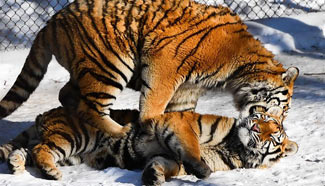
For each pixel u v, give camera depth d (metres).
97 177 9.74
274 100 11.01
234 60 10.96
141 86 11.02
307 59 17.38
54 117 10.50
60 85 16.08
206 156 10.24
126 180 9.58
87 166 10.62
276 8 21.05
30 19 19.66
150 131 10.31
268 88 10.98
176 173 9.88
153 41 10.81
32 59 11.53
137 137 10.45
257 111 10.84
